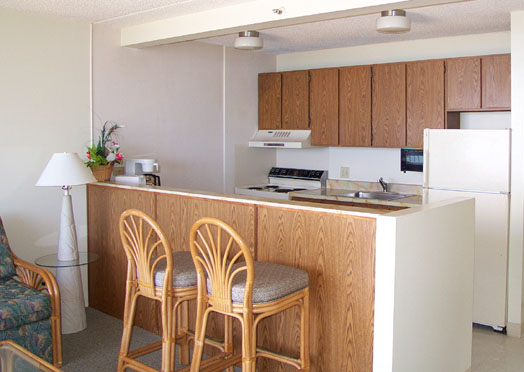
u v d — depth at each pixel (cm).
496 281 396
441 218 270
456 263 289
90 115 432
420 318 260
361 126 510
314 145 543
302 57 577
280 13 334
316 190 559
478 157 394
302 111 548
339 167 568
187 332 327
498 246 392
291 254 284
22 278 346
